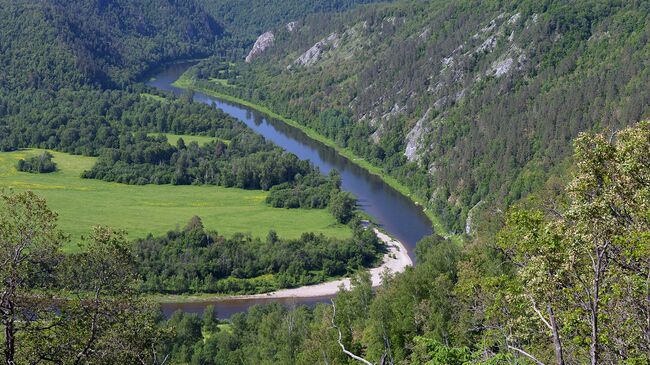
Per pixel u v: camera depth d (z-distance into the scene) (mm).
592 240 19125
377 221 121750
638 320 18984
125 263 28344
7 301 24844
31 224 26781
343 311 57375
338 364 44656
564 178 63875
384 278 72625
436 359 21406
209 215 122188
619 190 20062
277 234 111500
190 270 92625
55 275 26984
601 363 19500
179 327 68812
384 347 43750
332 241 105000
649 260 18625
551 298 20094
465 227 114375
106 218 116625
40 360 25641
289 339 55562
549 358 23469
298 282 95750
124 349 26781
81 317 26266
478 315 36312
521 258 22562
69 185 137750
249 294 91688
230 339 66938
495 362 20844
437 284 47719
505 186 116000
